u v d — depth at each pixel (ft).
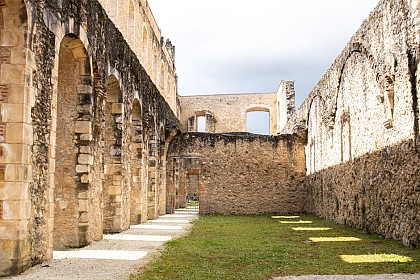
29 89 27.68
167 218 76.13
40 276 26.35
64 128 39.37
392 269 29.55
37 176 29.17
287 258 34.68
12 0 26.89
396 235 43.47
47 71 30.66
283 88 128.47
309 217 79.82
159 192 82.64
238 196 89.35
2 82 27.14
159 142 79.20
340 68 64.13
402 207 41.81
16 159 26.86
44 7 30.09
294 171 91.45
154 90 73.87
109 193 51.31
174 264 31.53
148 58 95.35
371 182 50.98
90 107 39.60
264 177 90.43
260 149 91.09
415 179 38.75
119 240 44.37
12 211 26.63
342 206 64.03
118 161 51.52
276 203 90.12
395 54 42.80
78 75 39.60
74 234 38.86
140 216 63.62
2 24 27.40
